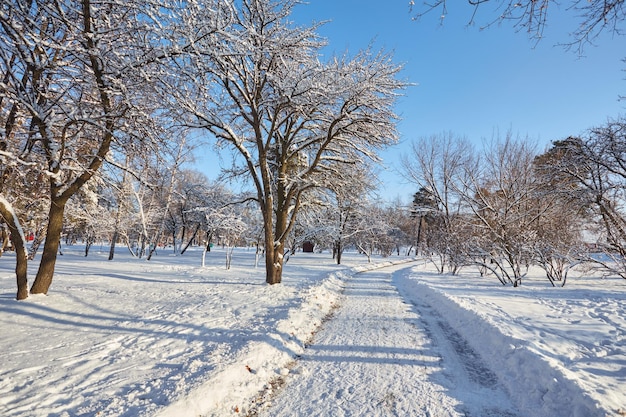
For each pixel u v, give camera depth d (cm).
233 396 407
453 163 2258
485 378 492
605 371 449
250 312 824
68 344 562
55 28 713
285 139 1405
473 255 1639
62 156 819
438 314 950
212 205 1599
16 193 1121
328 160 1463
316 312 884
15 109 818
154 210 2689
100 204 2486
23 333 605
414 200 3512
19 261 811
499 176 1862
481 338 667
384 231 3384
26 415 346
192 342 590
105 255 3047
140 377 443
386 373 500
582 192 1270
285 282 1450
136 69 655
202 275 1636
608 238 1258
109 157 915
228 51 756
